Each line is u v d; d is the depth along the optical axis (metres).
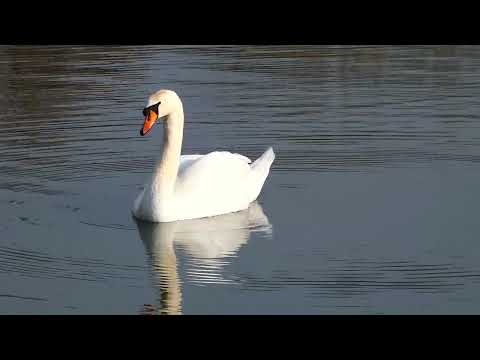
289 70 22.62
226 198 14.64
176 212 14.21
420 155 17.02
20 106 19.72
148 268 12.40
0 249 13.02
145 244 13.27
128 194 15.35
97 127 18.48
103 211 14.59
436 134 18.06
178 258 12.76
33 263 12.53
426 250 12.89
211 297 11.52
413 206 14.61
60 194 15.24
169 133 14.25
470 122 18.64
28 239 13.39
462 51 24.31
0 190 15.34
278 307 11.22
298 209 14.65
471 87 20.95
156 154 17.23
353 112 19.34
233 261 12.64
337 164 16.66
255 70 22.61
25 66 23.11
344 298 11.42
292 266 12.43
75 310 11.17
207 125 18.69
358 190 15.41
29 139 17.77
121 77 21.92
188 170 14.69
